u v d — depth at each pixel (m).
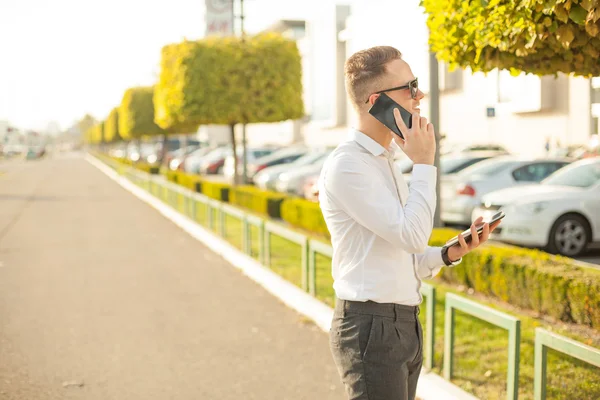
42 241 12.43
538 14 3.53
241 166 26.73
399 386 2.22
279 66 18.77
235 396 4.57
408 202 2.12
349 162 2.16
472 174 12.09
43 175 42.56
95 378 4.92
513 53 4.12
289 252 10.76
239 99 18.62
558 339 3.43
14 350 5.60
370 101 2.18
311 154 21.75
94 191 27.05
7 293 7.86
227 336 6.02
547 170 12.05
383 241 2.19
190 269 9.52
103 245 11.92
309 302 6.87
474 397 4.18
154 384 4.80
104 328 6.30
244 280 8.68
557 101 24.56
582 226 9.52
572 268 6.19
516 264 6.44
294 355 5.46
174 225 15.26
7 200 22.53
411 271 2.27
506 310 6.62
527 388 4.58
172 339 5.93
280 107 18.88
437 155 8.42
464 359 5.21
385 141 2.25
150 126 38.59
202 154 38.31
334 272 2.32
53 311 6.96
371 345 2.19
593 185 9.73
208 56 18.50
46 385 4.77
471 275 7.17
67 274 9.09
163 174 32.47
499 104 27.28
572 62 4.13
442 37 4.32
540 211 9.34
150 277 8.88
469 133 29.70
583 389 4.54
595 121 23.12
